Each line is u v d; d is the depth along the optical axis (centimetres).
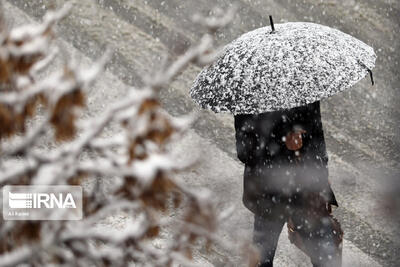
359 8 3192
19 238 838
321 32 1669
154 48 2812
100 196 902
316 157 1603
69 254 933
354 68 1580
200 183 2156
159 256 890
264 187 1608
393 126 2511
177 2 3112
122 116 816
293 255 1933
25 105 808
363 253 1953
